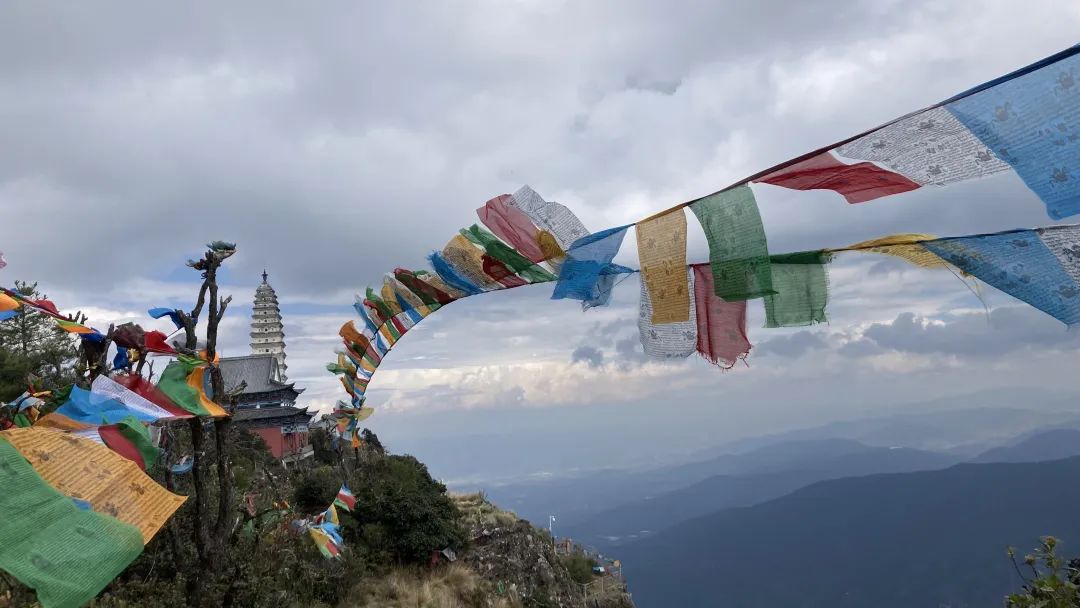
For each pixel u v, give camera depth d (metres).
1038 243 3.57
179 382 8.09
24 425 6.74
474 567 21.66
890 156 3.57
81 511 4.72
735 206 4.16
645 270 4.74
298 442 43.06
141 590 10.20
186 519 12.05
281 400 44.78
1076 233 3.45
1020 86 3.11
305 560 15.55
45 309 7.25
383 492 21.73
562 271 5.05
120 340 8.02
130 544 4.81
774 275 4.47
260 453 34.41
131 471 5.46
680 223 4.47
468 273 6.27
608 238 4.78
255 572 11.38
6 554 4.07
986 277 3.82
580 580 31.11
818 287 4.40
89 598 4.31
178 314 9.29
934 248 3.94
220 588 10.31
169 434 10.66
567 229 5.13
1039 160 3.13
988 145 3.26
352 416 15.74
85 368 8.30
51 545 4.33
